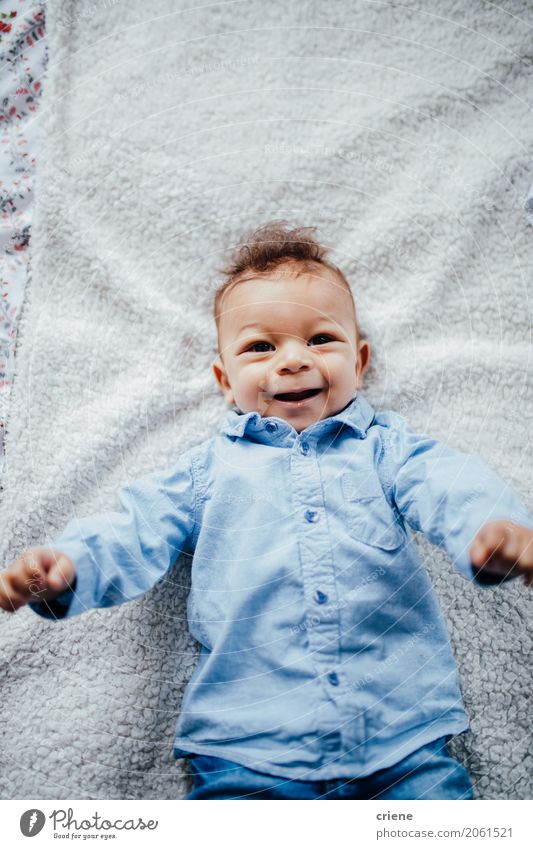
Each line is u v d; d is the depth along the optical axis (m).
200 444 1.17
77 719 1.03
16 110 1.35
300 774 0.87
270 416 1.05
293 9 1.37
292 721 0.89
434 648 0.96
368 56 1.35
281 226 1.27
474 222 1.26
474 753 1.00
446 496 0.94
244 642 0.94
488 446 1.16
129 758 1.02
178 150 1.31
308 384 1.03
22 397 1.19
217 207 1.28
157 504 1.02
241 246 1.24
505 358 1.19
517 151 1.28
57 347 1.21
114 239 1.27
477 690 1.04
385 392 1.19
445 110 1.31
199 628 0.98
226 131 1.32
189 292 1.25
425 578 0.99
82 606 0.92
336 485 1.00
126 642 1.07
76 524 0.97
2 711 1.04
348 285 1.15
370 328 1.22
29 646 1.07
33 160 1.33
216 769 0.91
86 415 1.18
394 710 0.91
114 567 0.95
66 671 1.06
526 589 1.08
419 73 1.33
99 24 1.36
